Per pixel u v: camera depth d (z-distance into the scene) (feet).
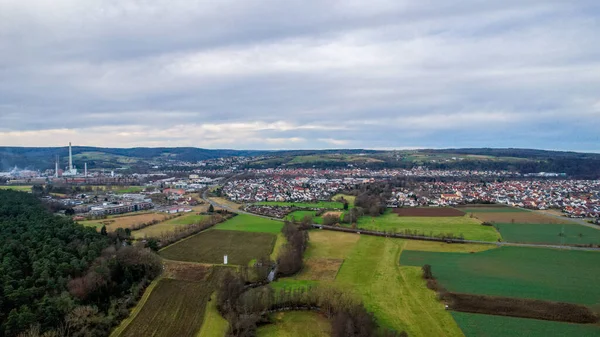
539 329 399.65
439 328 403.54
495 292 496.23
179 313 431.84
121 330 391.86
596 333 390.63
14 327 351.25
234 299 449.89
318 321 427.74
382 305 460.14
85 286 440.45
